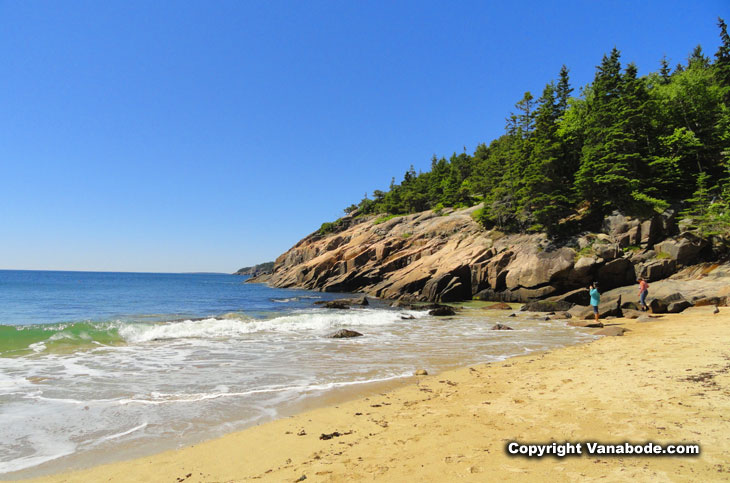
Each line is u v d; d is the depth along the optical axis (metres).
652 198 33.53
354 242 70.00
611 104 39.69
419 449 5.14
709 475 3.78
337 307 31.59
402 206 94.38
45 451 5.55
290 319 21.55
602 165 35.81
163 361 11.74
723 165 35.75
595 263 31.34
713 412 5.56
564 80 59.59
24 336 14.61
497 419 6.14
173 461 5.22
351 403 7.69
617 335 15.28
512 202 44.44
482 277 38.66
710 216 30.11
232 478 4.65
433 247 52.03
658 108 40.16
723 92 42.22
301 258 87.31
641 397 6.58
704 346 10.97
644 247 32.03
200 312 28.83
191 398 8.03
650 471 3.97
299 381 9.45
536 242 37.78
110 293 54.31
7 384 8.94
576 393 7.23
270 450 5.48
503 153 62.31
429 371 10.52
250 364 11.39
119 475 4.84
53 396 8.08
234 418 6.91
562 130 45.66
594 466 4.22
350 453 5.19
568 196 39.75
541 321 22.45
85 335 15.38
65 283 93.19
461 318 24.50
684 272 29.36
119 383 9.16
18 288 68.19
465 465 4.50
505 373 9.67
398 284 44.03
